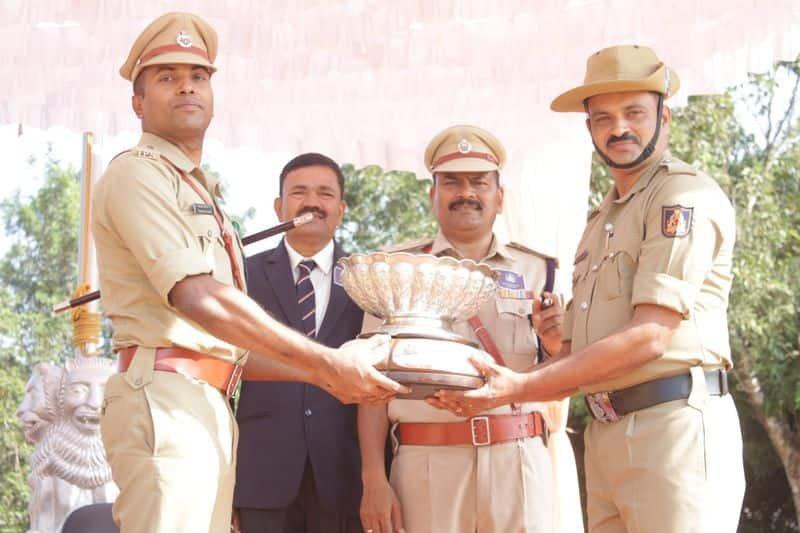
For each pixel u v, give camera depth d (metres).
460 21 5.97
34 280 21.52
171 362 3.56
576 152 6.28
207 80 3.91
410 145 6.43
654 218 3.84
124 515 3.50
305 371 4.06
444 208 4.81
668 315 3.72
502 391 3.82
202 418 3.56
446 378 3.75
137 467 3.47
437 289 3.92
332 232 5.05
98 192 3.70
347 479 4.74
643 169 4.00
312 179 4.98
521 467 4.52
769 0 5.30
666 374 3.77
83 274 5.66
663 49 5.59
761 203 14.26
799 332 14.12
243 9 5.74
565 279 6.24
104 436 3.59
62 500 5.34
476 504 4.49
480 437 4.50
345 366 3.65
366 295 3.96
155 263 3.53
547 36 5.83
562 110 4.21
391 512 4.52
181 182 3.74
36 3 5.51
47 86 6.17
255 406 4.73
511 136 6.27
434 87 6.27
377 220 18.39
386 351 3.77
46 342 19.89
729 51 5.49
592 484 4.02
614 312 3.89
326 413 4.75
